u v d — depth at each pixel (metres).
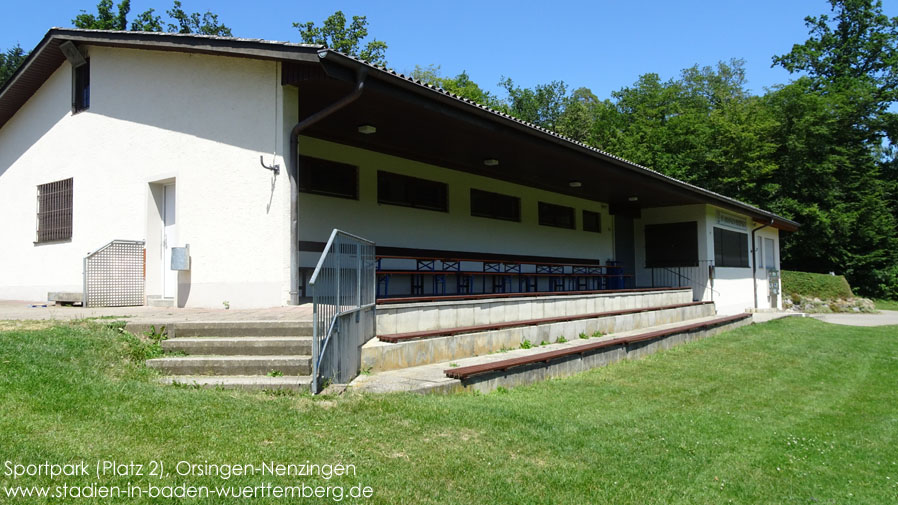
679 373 8.33
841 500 4.04
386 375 6.11
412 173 12.48
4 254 12.69
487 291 14.41
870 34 36.19
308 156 10.35
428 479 3.50
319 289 5.02
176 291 9.01
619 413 5.76
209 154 8.83
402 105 8.52
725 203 17.30
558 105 51.66
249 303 8.22
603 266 17.16
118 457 3.36
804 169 31.70
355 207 11.23
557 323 9.58
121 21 29.55
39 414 3.89
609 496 3.60
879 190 32.88
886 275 32.28
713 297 17.48
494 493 3.42
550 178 14.74
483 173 14.22
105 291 9.34
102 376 4.90
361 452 3.79
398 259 12.11
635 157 33.34
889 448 5.36
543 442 4.41
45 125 11.91
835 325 16.84
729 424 5.73
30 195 12.12
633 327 11.96
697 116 35.88
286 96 8.14
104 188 10.42
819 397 7.38
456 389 5.79
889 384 8.45
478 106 8.57
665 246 18.70
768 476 4.37
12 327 6.04
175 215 9.30
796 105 31.47
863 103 32.72
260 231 8.21
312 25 31.56
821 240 31.31
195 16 32.78
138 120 9.93
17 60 31.83
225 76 8.77
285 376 5.35
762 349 11.09
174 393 4.64
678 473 4.18
